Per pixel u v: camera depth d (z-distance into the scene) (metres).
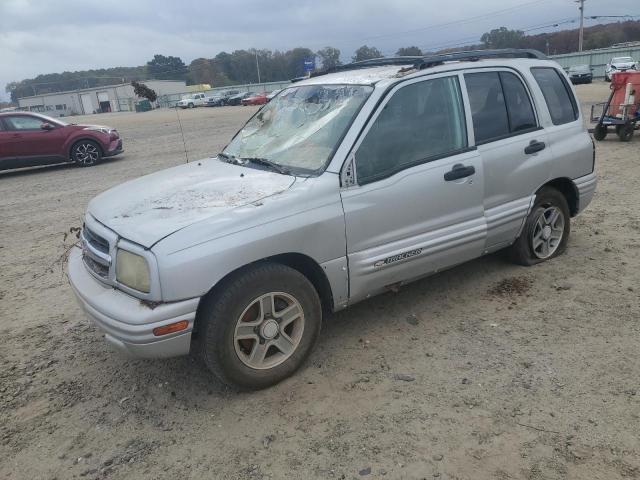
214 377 3.64
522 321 4.11
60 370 3.86
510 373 3.46
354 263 3.62
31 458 2.99
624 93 12.05
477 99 4.33
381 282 3.81
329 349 3.88
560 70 5.12
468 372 3.50
